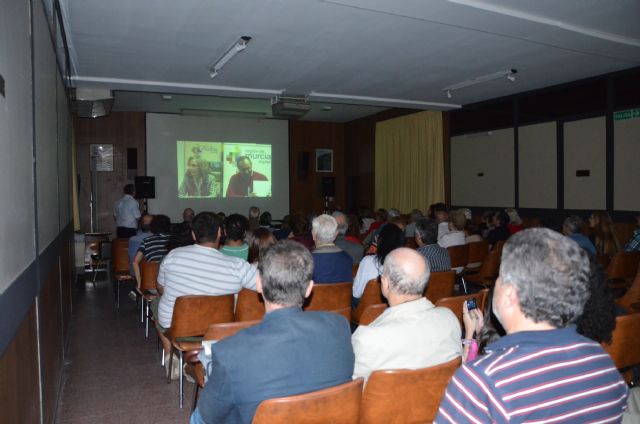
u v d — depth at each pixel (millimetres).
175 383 3283
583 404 918
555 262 957
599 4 4293
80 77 6742
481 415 902
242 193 12023
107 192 11109
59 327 3186
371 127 11969
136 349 4004
